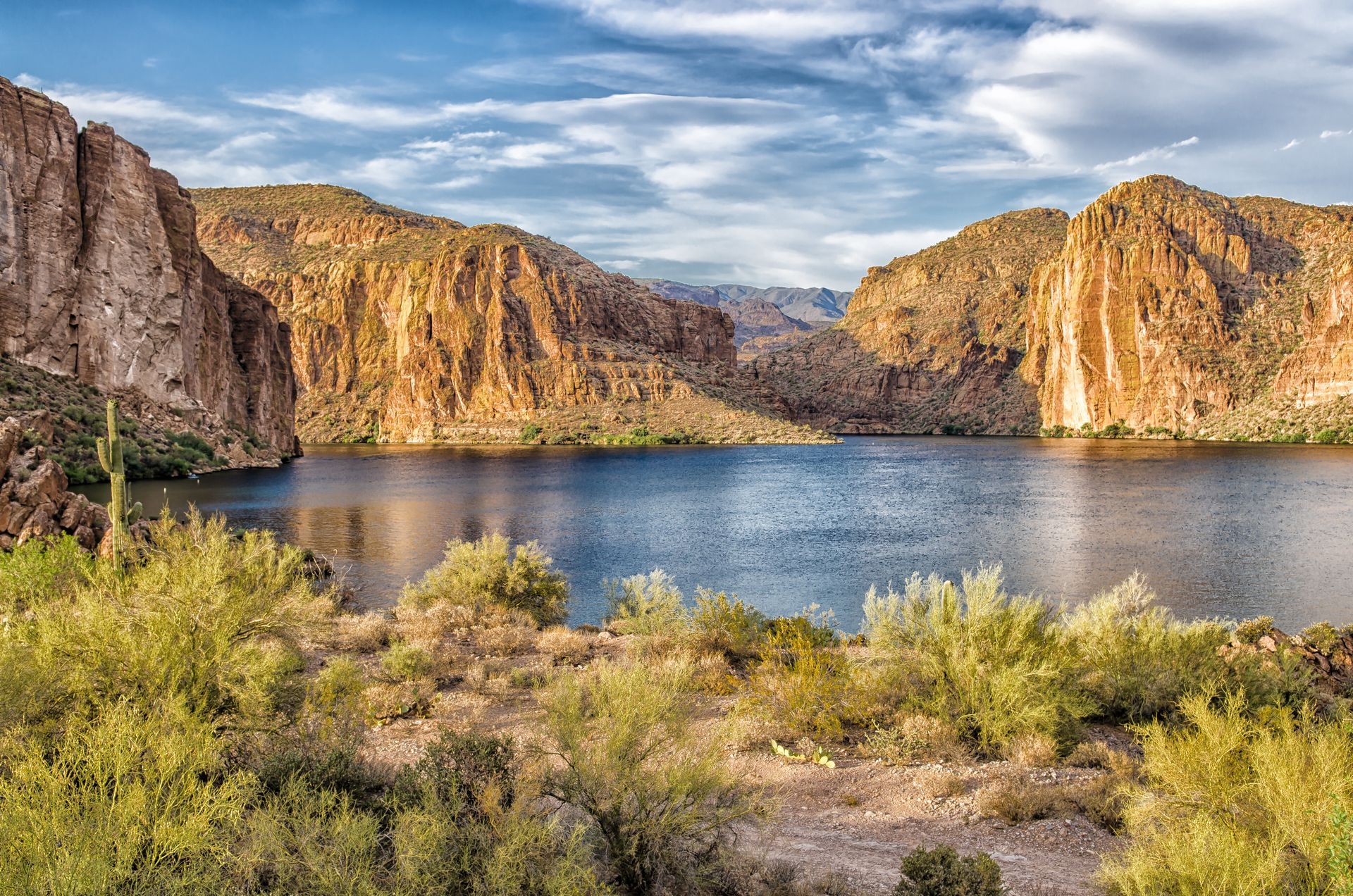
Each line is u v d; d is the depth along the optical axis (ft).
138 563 49.19
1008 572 118.93
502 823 21.34
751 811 25.52
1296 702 42.65
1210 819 22.90
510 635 59.98
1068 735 38.34
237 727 27.73
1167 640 47.24
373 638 57.41
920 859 23.47
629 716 25.23
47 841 17.15
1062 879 25.17
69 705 25.80
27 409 234.17
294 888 18.42
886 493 247.29
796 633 56.75
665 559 132.77
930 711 40.60
